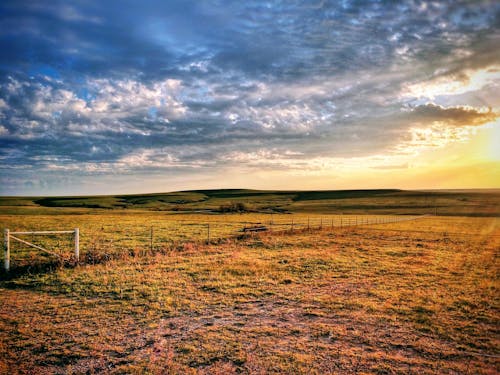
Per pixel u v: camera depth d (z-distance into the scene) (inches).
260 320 401.1
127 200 6569.9
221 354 310.3
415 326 384.8
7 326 373.7
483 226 2204.7
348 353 315.3
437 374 278.8
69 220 1893.5
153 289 524.1
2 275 606.9
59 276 600.1
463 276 652.1
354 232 1565.0
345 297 497.7
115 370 281.9
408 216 3607.3
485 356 313.1
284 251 938.7
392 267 729.0
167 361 297.1
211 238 1178.0
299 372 279.4
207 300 475.5
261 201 6245.1
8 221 1718.8
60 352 313.3
